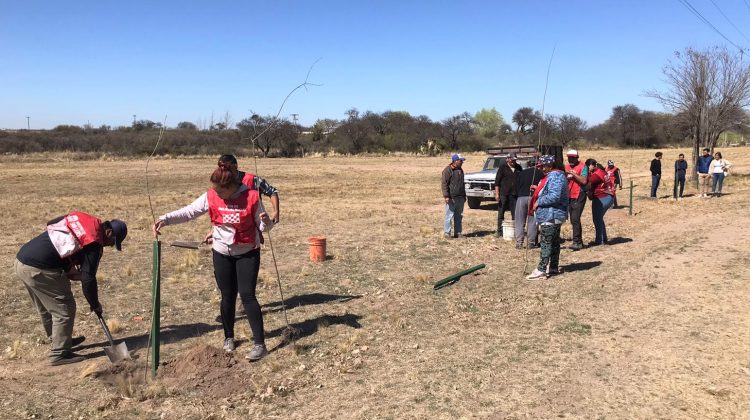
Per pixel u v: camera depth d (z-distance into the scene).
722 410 4.12
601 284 7.79
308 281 8.29
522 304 6.92
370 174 39.72
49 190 25.80
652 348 5.36
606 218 15.27
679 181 20.09
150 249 11.02
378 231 13.30
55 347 5.21
